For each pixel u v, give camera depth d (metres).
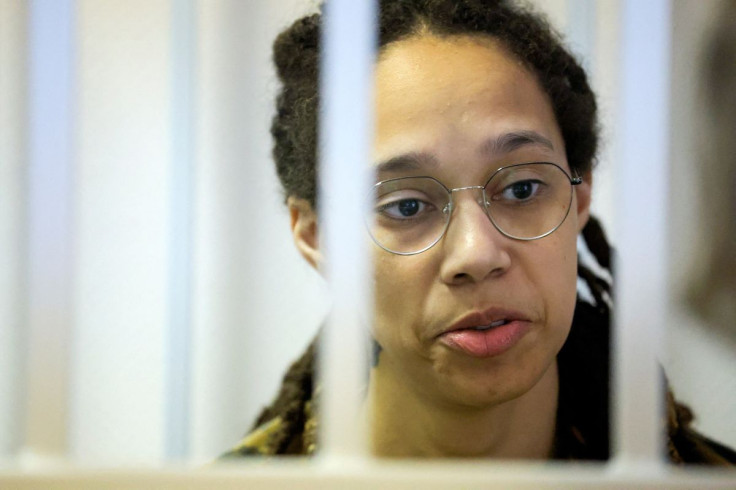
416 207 0.93
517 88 0.97
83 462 0.74
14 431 1.60
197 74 1.64
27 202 0.76
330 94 0.73
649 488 0.69
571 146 1.06
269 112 1.60
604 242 1.14
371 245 0.94
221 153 1.64
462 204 0.92
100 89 1.65
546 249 0.92
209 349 1.65
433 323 0.91
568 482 0.69
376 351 1.05
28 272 0.76
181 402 1.64
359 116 0.72
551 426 1.07
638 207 0.70
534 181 0.94
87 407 1.66
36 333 0.75
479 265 0.87
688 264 1.51
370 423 1.07
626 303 0.70
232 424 1.63
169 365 1.65
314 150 1.10
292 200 1.18
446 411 1.00
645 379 0.70
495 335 0.90
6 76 1.57
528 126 0.94
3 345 1.65
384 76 0.96
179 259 1.65
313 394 1.19
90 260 1.66
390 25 0.99
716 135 1.50
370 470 0.71
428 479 0.70
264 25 1.61
